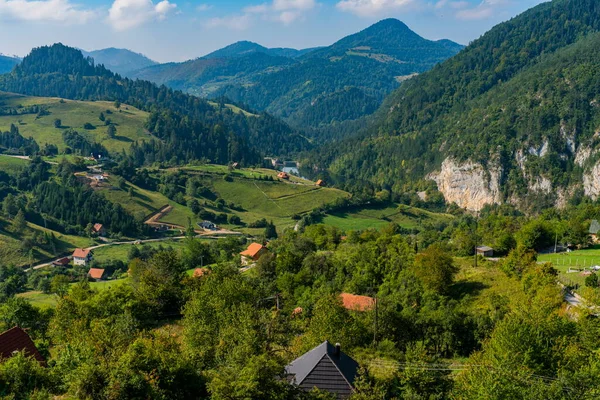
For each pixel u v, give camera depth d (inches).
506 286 2741.1
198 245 4918.8
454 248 4286.4
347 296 2522.1
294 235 4992.6
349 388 1283.2
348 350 1782.7
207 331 1787.6
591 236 4431.6
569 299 2479.1
